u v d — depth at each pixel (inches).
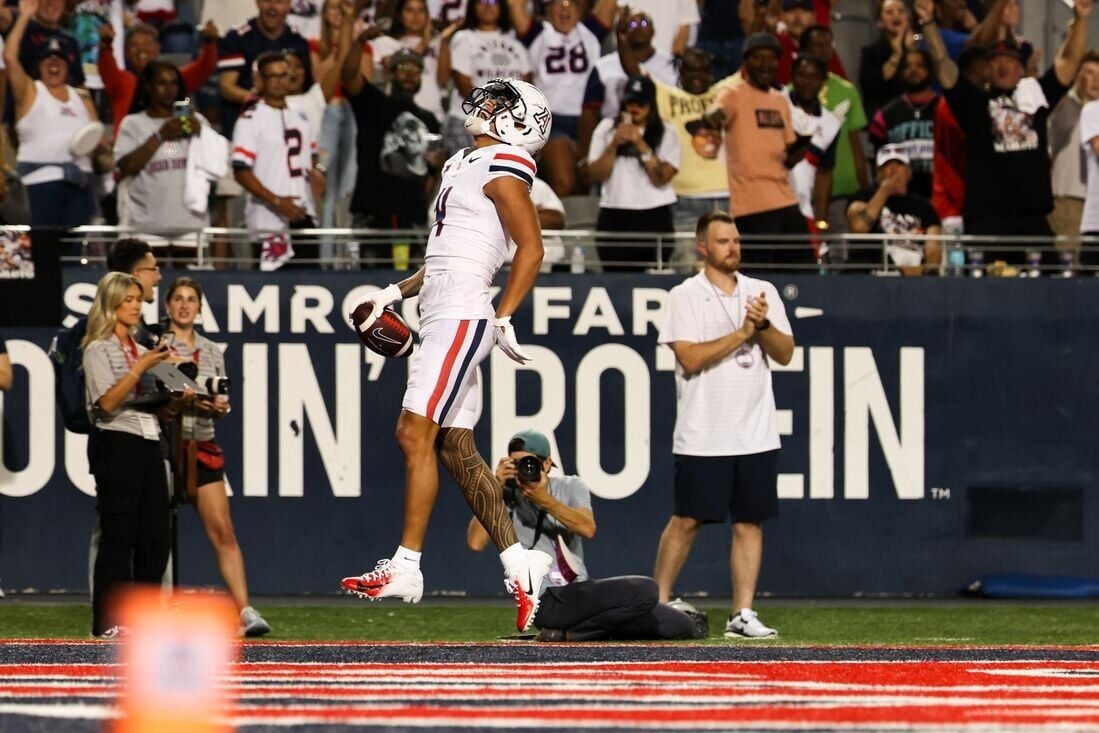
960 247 1408.7
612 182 1438.2
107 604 1018.7
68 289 1314.0
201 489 1071.0
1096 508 1379.2
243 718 501.0
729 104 1435.8
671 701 557.0
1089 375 1379.2
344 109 1552.7
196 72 1600.6
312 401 1332.4
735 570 1079.6
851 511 1362.0
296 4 1706.4
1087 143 1477.6
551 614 938.7
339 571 1331.2
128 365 1027.3
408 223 1439.5
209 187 1429.6
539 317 1343.5
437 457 768.3
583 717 506.3
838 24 1755.7
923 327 1370.6
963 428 1373.0
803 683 626.5
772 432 1079.6
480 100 761.6
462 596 1332.4
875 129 1587.1
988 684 631.8
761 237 1355.8
